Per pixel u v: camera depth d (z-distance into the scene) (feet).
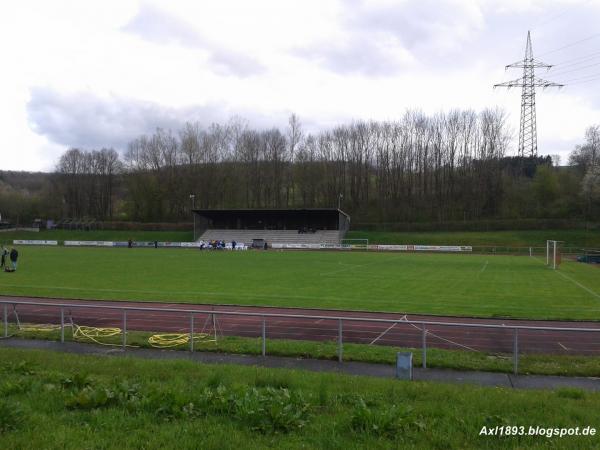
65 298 80.69
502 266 156.04
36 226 377.09
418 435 21.52
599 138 351.87
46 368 35.40
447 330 55.16
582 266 161.68
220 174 372.58
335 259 180.96
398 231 320.29
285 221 298.56
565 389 31.42
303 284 101.35
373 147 376.07
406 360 35.94
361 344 48.37
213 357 43.68
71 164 404.98
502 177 351.46
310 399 26.73
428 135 367.04
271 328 56.44
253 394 25.86
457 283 106.01
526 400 27.50
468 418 23.47
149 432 21.59
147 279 109.60
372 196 383.04
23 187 552.82
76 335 52.08
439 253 233.55
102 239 310.04
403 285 100.99
